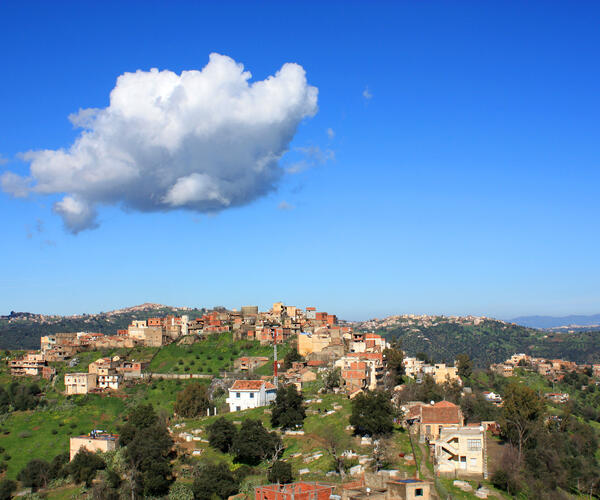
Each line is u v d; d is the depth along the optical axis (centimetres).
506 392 18075
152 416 19712
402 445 14550
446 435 13412
